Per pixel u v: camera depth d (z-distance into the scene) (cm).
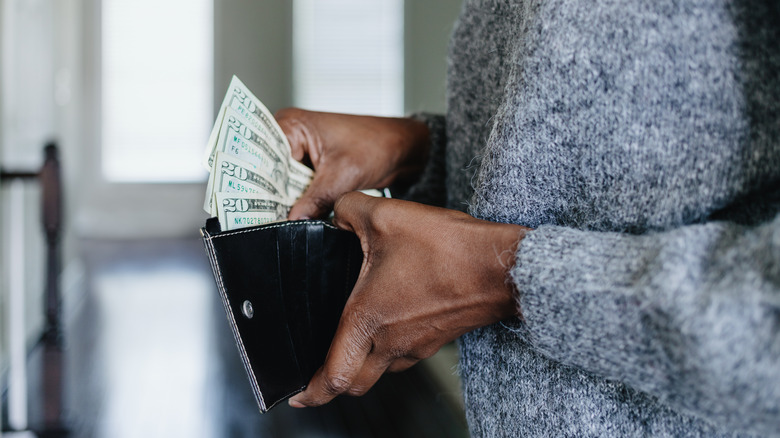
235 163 47
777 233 28
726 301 28
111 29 533
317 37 552
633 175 38
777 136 33
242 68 548
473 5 54
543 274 35
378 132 62
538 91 40
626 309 32
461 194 58
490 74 52
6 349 239
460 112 58
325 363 48
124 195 551
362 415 201
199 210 560
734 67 34
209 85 548
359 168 59
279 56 550
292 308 48
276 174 53
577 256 35
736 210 35
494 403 47
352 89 558
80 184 532
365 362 48
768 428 29
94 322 299
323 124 60
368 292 45
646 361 32
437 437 186
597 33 38
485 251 40
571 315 35
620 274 33
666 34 35
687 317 29
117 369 238
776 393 27
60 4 457
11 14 302
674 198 36
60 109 447
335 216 50
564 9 39
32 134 354
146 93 543
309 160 62
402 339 45
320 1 548
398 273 44
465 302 41
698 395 30
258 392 44
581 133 39
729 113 34
